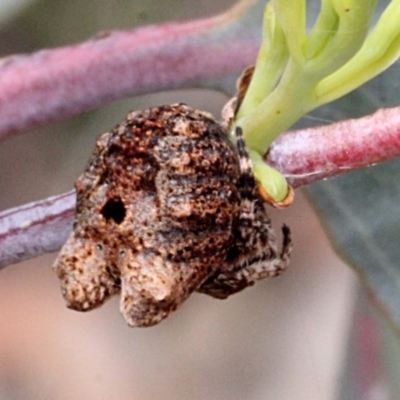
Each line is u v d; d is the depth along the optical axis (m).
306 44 0.11
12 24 0.16
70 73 0.12
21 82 0.12
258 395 0.26
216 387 0.26
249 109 0.11
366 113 0.12
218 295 0.11
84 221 0.11
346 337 0.17
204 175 0.11
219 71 0.12
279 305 0.26
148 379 0.27
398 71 0.12
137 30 0.12
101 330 0.27
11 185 0.24
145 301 0.11
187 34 0.12
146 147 0.11
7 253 0.11
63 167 0.23
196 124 0.11
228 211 0.11
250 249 0.11
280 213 0.24
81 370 0.27
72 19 0.15
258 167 0.11
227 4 0.14
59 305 0.27
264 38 0.11
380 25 0.11
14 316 0.27
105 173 0.11
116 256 0.11
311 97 0.11
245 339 0.27
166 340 0.27
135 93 0.12
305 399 0.25
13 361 0.27
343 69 0.11
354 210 0.12
